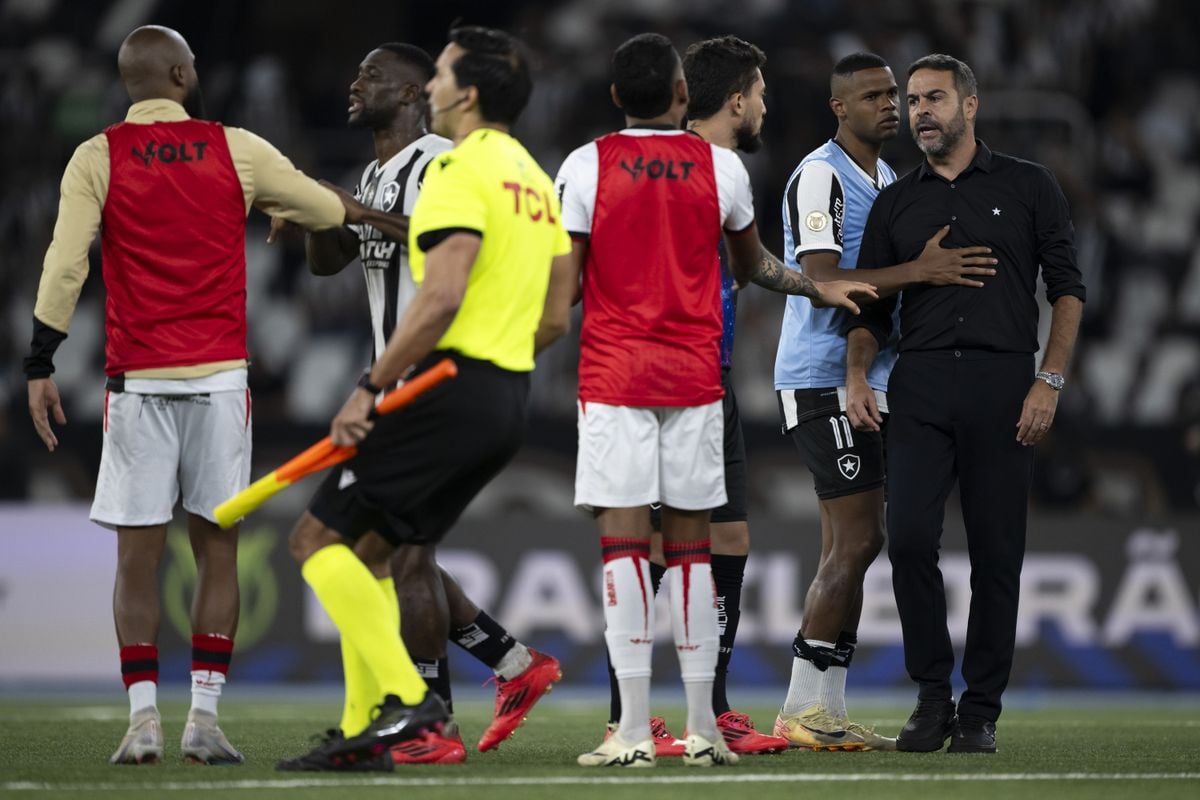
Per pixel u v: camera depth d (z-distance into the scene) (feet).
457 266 50.98
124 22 191.62
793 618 125.49
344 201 60.85
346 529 52.60
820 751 67.21
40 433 59.62
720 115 64.95
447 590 63.62
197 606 59.93
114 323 59.62
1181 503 146.51
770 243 172.24
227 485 59.98
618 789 49.55
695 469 56.70
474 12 192.85
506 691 64.59
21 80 184.34
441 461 52.26
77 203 58.70
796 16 187.83
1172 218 181.88
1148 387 171.01
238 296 60.64
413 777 52.49
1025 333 66.69
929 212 67.77
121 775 53.47
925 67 67.92
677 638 57.72
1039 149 181.47
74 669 124.57
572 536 126.52
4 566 124.77
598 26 190.08
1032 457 66.69
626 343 56.08
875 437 69.77
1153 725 89.71
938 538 66.33
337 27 191.31
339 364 168.04
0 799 47.29
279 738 74.43
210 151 59.36
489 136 54.03
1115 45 188.85
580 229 57.16
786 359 71.31
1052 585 127.03
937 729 66.18
